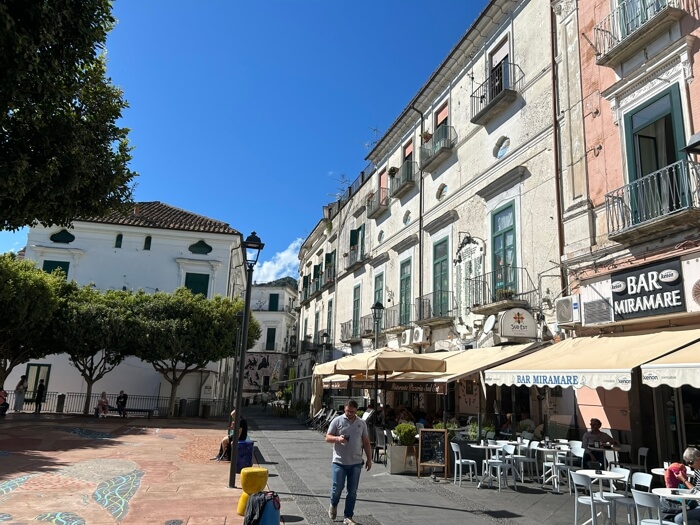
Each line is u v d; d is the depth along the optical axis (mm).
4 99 6398
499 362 12078
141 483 9906
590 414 11688
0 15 5664
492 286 15766
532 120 14719
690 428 9953
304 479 11203
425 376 14797
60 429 19344
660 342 9086
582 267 12125
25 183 7258
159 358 26422
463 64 19172
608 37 12070
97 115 9555
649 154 10742
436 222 19688
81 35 7211
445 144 19328
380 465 13273
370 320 25484
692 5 10047
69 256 31812
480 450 11430
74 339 25406
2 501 8203
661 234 10039
